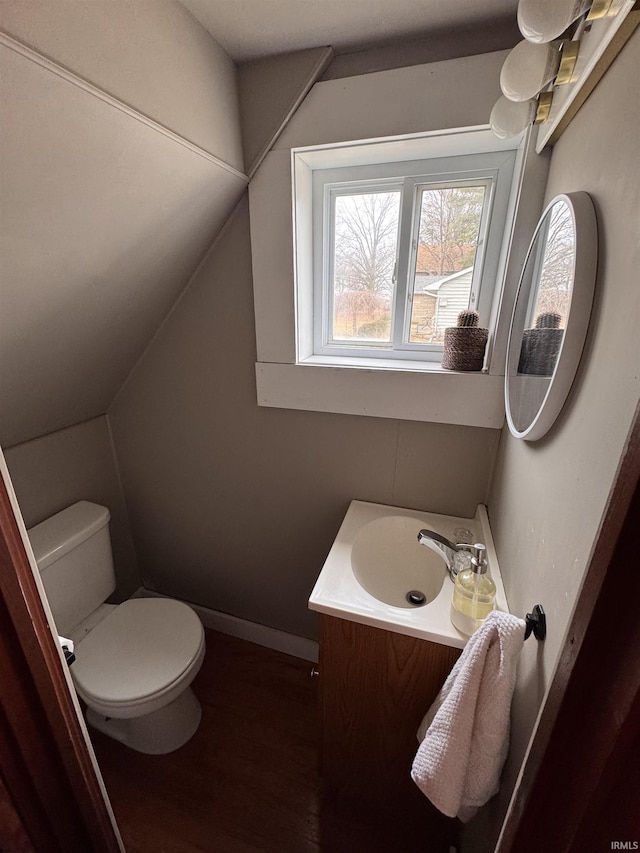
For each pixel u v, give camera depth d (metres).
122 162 0.78
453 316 1.26
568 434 0.60
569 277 0.58
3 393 1.07
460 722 0.72
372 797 1.15
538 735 0.45
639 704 0.33
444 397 1.14
